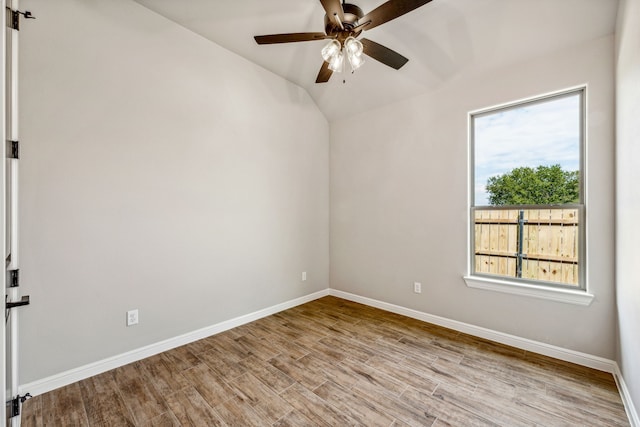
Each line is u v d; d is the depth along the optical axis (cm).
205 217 266
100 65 205
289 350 241
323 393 184
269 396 181
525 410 168
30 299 178
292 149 349
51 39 185
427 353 235
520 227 250
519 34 223
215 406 172
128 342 219
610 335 203
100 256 206
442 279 291
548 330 230
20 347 175
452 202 283
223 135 279
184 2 223
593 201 208
